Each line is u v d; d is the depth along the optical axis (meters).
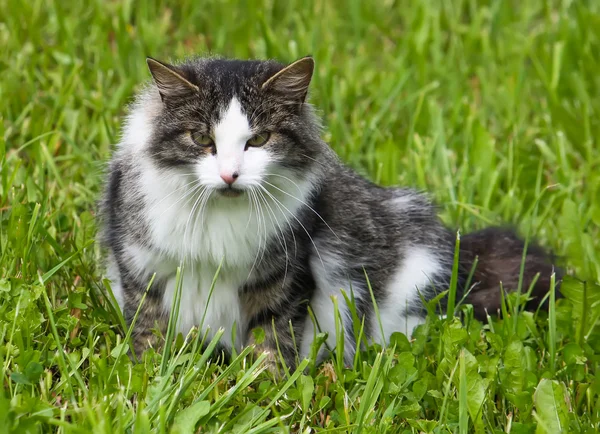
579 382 6.97
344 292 7.04
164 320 7.28
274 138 6.75
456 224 9.20
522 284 8.06
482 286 8.17
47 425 5.90
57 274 7.69
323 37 12.51
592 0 13.37
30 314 6.68
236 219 6.83
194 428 5.80
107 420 5.54
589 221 9.44
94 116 10.16
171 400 6.02
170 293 7.18
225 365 7.38
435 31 12.33
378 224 8.00
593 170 10.12
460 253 8.27
